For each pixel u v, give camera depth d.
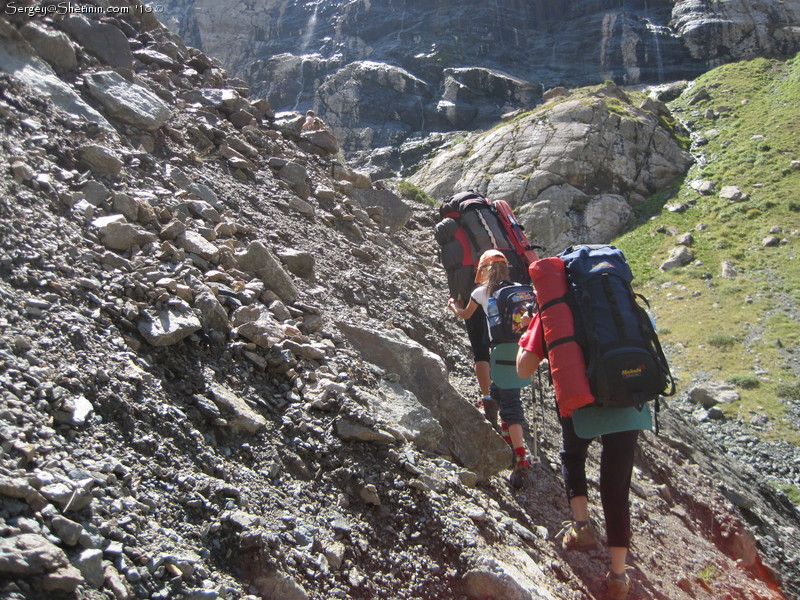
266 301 4.21
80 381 2.73
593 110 46.56
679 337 28.53
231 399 3.26
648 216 41.44
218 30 86.75
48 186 3.64
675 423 9.22
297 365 3.77
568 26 76.69
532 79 72.69
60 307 3.01
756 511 7.73
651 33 70.56
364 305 5.28
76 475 2.34
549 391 6.25
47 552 1.99
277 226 5.39
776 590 6.31
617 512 3.56
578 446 3.84
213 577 2.43
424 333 5.51
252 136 6.68
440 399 4.38
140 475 2.59
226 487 2.76
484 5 77.56
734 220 38.53
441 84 70.81
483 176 45.00
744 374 24.58
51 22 5.35
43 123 4.23
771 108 50.94
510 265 5.20
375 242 6.79
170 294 3.53
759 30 65.38
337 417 3.53
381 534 3.17
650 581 4.29
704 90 56.69
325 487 3.22
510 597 3.00
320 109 70.62
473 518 3.44
